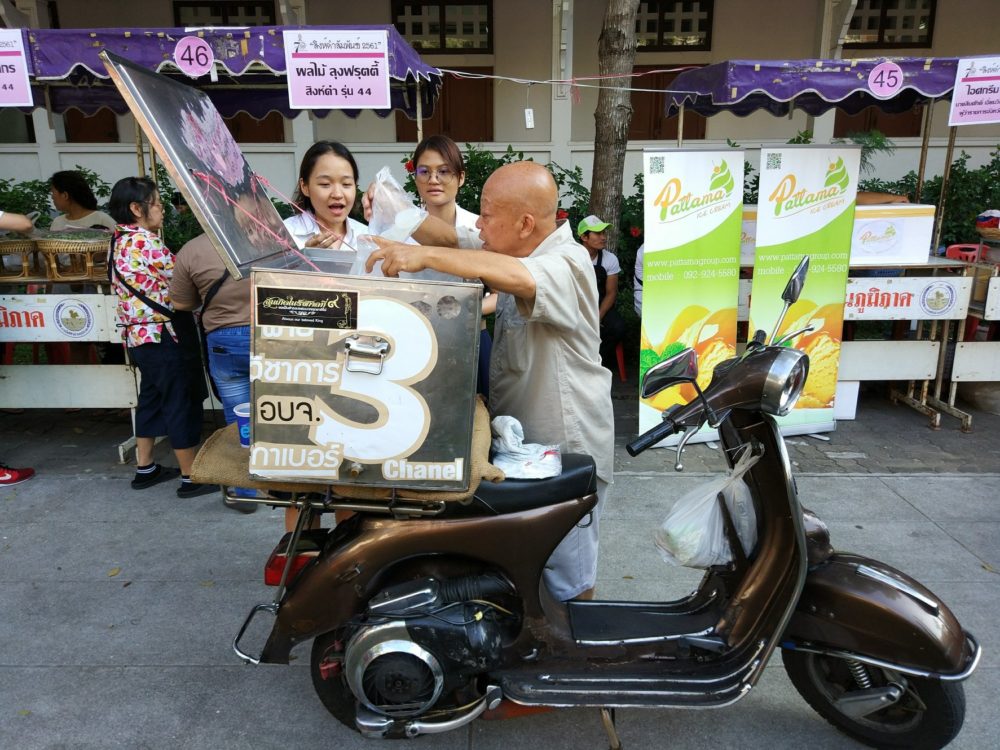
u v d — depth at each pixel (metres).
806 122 10.50
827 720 2.34
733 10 10.52
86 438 4.91
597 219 5.46
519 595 2.09
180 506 3.93
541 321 2.03
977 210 7.62
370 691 2.02
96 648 2.77
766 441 2.10
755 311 4.70
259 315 1.76
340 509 1.99
